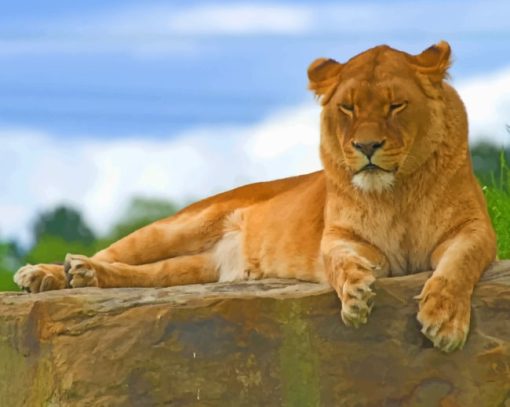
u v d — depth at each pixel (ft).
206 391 34.17
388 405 33.94
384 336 34.06
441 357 33.76
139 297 35.45
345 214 37.27
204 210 43.24
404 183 36.47
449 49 36.70
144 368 34.24
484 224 36.37
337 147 36.76
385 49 36.83
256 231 41.88
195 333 34.35
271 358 34.27
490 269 35.58
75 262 39.09
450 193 36.50
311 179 41.96
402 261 37.22
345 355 34.14
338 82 36.81
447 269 34.22
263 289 36.32
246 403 34.19
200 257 42.86
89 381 34.35
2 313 36.04
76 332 34.76
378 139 34.96
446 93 36.99
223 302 34.42
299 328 34.32
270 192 42.98
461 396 33.63
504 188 48.42
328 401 34.09
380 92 35.60
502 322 33.94
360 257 34.86
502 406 33.60
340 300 34.42
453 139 36.58
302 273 40.27
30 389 35.35
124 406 34.14
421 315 33.50
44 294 36.60
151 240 43.19
